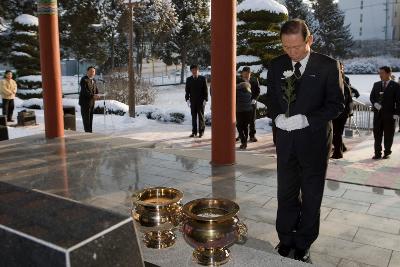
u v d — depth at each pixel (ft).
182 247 6.87
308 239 9.27
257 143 31.63
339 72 8.50
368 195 14.07
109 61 107.14
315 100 8.56
